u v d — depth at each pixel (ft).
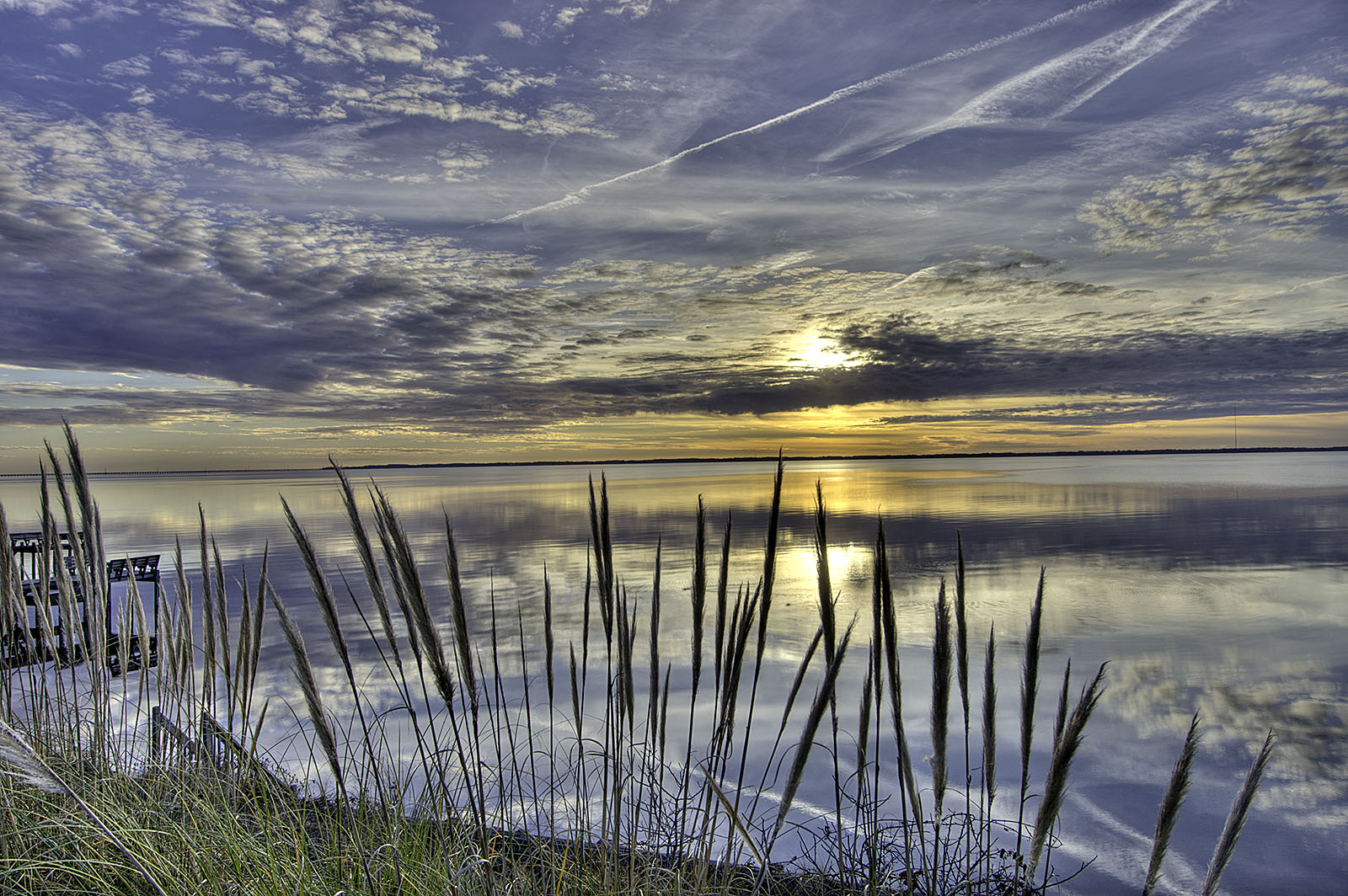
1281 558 70.54
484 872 7.36
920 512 124.57
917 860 8.27
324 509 139.44
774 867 8.61
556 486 293.23
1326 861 17.21
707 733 22.57
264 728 20.52
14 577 9.98
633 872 7.70
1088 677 33.01
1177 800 4.86
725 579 6.75
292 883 6.98
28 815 7.91
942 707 6.26
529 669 30.37
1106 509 128.36
